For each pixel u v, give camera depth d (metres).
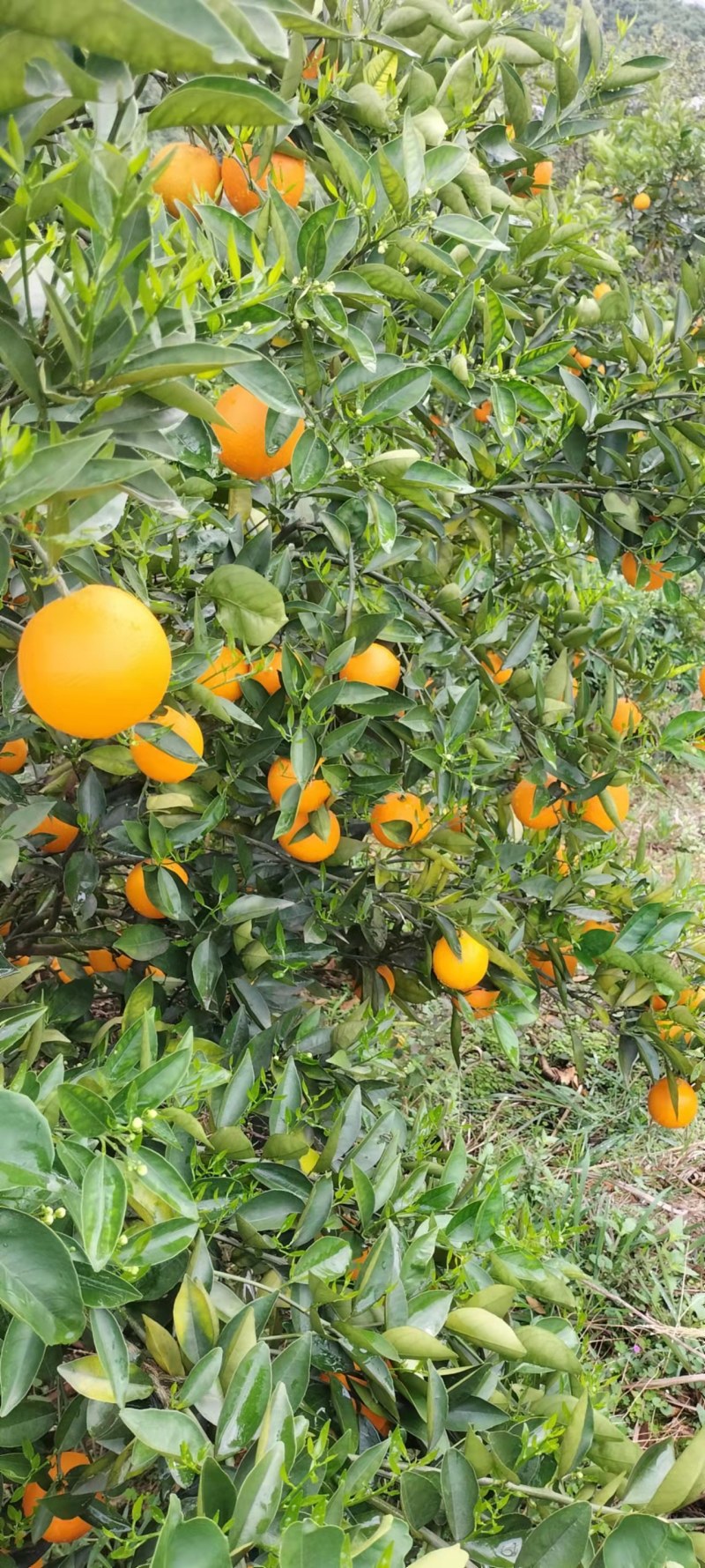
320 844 1.19
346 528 1.17
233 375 0.75
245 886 1.39
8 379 0.69
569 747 1.46
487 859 1.41
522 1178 2.08
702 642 3.20
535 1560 0.77
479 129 1.51
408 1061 2.21
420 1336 0.85
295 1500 0.70
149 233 0.59
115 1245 0.65
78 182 0.60
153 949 1.24
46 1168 0.59
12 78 0.48
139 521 1.10
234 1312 0.86
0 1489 0.97
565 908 1.42
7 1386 0.66
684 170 3.91
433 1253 0.97
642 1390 1.75
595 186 2.38
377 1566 0.66
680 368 1.45
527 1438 0.89
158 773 1.06
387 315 1.12
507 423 1.17
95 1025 1.29
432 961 1.36
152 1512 0.80
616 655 1.62
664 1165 2.20
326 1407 0.97
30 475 0.53
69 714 0.67
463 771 1.30
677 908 1.35
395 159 1.01
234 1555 0.67
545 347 1.22
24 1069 0.77
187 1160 0.96
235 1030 1.21
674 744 1.49
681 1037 1.38
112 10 0.41
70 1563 1.00
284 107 0.54
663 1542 0.71
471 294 1.11
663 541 1.48
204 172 1.00
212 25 0.44
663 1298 1.92
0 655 1.17
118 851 1.34
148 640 0.68
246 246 0.89
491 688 1.38
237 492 1.16
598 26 1.49
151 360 0.60
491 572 1.54
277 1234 0.95
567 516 1.46
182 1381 0.84
